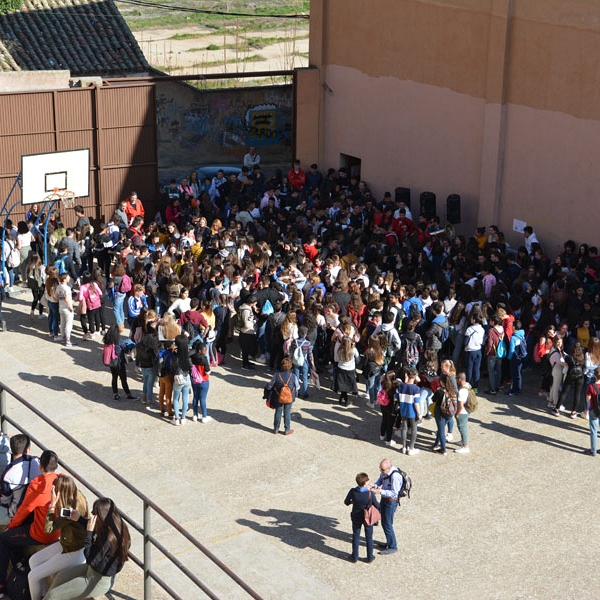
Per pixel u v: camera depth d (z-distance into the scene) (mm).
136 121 27250
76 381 18875
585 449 16625
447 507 14797
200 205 26672
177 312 18875
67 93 26078
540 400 18422
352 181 27734
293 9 70062
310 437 16891
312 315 18203
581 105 21641
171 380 17000
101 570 8016
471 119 24625
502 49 23062
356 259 21422
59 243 22109
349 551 13625
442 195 26062
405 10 25844
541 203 23188
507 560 13516
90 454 8805
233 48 57938
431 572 13203
